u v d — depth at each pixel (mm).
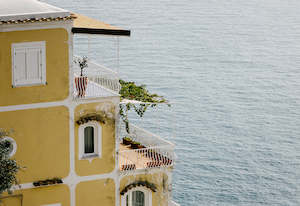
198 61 169500
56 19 36531
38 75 37000
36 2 38438
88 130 39188
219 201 96688
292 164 110750
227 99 142500
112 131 39562
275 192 101000
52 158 38188
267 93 149875
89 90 39531
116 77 39562
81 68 42031
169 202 42062
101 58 150625
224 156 111812
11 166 34844
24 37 36250
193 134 119625
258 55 183250
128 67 152875
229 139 119938
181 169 105000
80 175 39156
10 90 36500
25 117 37156
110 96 38906
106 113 39156
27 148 37500
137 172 40750
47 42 36812
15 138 37094
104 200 40188
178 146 114000
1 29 35625
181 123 123938
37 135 37594
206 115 130500
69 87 37812
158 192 41656
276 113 136500
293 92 152000
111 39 157750
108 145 39625
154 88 143000
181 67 160875
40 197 38406
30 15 35938
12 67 36312
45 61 36969
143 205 41656
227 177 104312
